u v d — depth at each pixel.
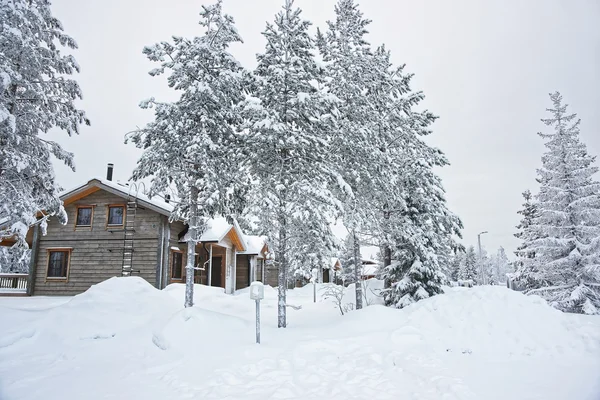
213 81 13.41
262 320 15.13
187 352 8.74
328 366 7.48
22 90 17.55
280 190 12.80
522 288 28.44
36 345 9.28
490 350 8.40
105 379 7.00
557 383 6.18
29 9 16.89
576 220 21.81
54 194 18.23
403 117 19.12
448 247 20.16
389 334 9.35
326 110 13.39
